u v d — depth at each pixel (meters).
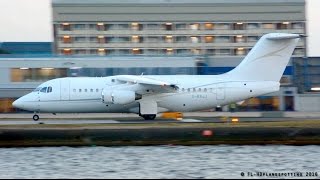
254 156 168.12
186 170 148.62
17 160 164.50
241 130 188.75
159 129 188.88
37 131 188.75
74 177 141.25
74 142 188.12
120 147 186.62
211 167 152.12
